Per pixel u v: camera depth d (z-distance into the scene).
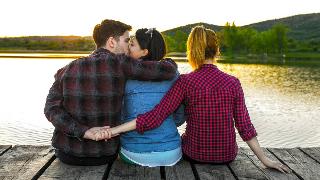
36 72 47.06
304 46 154.25
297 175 3.49
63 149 3.41
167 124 3.55
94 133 3.21
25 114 17.33
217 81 3.45
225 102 3.44
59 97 3.36
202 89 3.42
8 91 27.70
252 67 68.12
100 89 3.26
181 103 3.61
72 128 3.21
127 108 3.52
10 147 4.04
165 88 3.50
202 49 3.47
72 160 3.47
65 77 3.27
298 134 13.92
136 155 3.53
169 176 3.35
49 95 3.36
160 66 3.34
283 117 17.70
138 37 3.44
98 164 3.50
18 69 52.59
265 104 22.17
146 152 3.50
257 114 18.66
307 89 31.03
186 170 3.48
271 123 16.16
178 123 3.77
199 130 3.50
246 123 3.51
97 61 3.26
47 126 14.46
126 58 3.31
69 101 3.28
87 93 3.26
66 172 3.37
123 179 3.27
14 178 3.23
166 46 3.52
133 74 3.32
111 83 3.27
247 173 3.47
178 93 3.43
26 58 98.38
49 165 3.56
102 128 3.24
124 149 3.60
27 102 21.88
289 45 153.50
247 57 127.06
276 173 3.49
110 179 3.27
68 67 3.29
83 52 163.62
